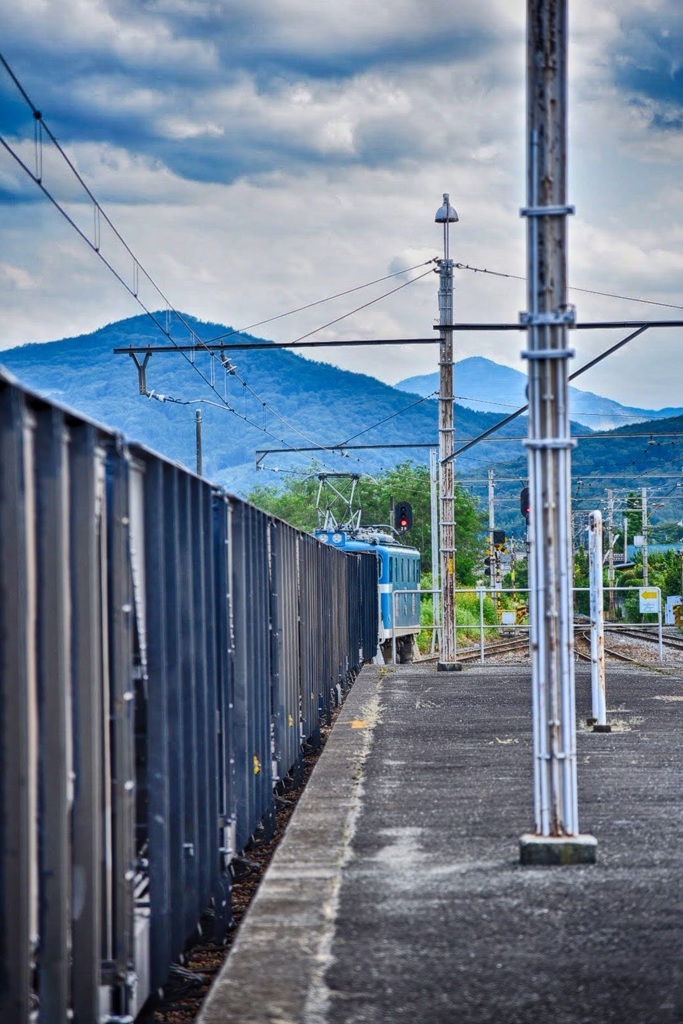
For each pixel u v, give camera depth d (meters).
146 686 7.46
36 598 5.49
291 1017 5.88
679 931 7.21
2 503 4.92
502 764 14.56
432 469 50.50
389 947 7.00
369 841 10.07
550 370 9.15
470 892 8.23
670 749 15.70
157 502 7.69
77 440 6.03
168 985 8.91
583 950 6.87
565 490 9.16
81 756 5.96
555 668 9.13
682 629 68.75
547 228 9.11
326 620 23.11
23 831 4.94
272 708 14.57
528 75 9.11
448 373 31.39
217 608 10.86
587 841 9.08
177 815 8.15
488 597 76.50
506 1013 5.90
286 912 7.78
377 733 17.94
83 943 5.93
